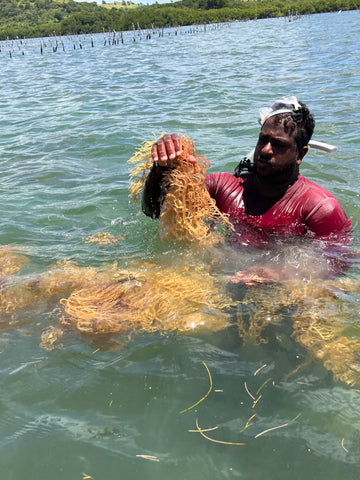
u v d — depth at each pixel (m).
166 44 15.33
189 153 1.35
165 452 0.75
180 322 1.08
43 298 1.17
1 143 3.28
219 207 1.46
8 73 9.11
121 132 3.30
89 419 0.82
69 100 5.09
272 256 1.31
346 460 0.73
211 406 0.84
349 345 0.99
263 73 6.06
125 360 0.97
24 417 0.83
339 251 1.31
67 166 2.60
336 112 3.47
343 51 7.83
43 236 1.61
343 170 2.23
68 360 0.97
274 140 1.28
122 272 1.26
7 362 0.97
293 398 0.86
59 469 0.73
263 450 0.75
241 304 1.13
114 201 1.97
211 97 4.60
